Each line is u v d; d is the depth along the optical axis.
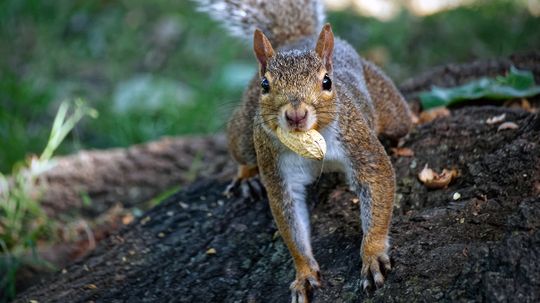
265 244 7.68
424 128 8.59
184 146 11.77
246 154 8.80
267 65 7.07
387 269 6.45
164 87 14.65
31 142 13.30
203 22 17.14
